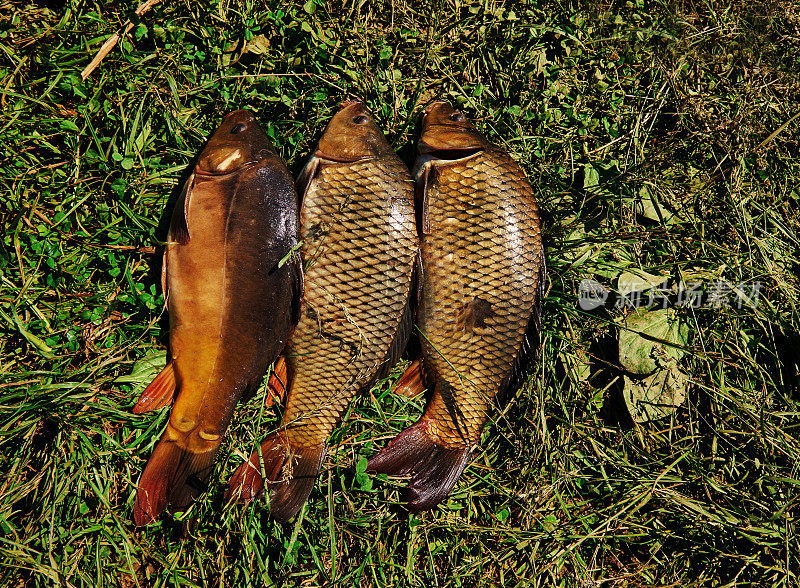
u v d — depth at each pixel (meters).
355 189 0.85
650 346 0.96
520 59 0.96
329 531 0.89
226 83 0.91
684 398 0.97
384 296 0.86
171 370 0.86
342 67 0.93
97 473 0.89
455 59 0.96
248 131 0.84
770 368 0.99
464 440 0.91
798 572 0.95
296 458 0.88
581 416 0.97
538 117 0.96
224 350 0.83
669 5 0.98
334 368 0.87
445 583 0.94
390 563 0.94
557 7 0.97
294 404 0.88
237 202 0.82
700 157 1.00
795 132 1.00
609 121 0.98
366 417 0.92
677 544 0.97
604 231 0.97
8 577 0.87
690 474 0.97
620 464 0.96
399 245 0.86
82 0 0.89
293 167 0.91
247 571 0.90
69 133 0.88
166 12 0.90
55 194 0.89
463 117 0.88
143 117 0.90
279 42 0.93
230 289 0.82
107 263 0.90
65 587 0.87
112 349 0.89
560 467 0.95
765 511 0.96
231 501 0.90
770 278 0.98
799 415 0.96
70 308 0.89
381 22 0.94
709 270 0.97
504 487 0.95
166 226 0.90
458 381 0.89
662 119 0.99
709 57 0.99
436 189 0.87
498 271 0.87
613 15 0.98
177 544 0.91
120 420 0.90
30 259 0.88
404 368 0.94
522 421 0.95
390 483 0.92
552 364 0.95
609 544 0.97
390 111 0.93
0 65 0.88
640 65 0.98
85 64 0.89
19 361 0.89
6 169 0.88
